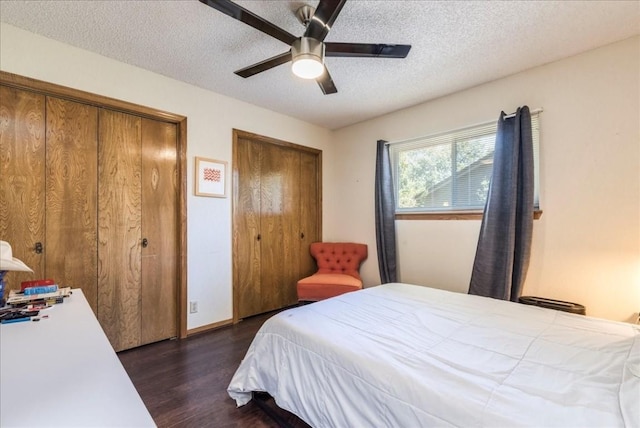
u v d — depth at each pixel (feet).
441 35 6.60
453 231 9.68
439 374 3.50
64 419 1.76
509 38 6.71
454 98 9.64
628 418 2.55
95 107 7.53
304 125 12.55
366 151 12.37
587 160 7.27
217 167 9.67
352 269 11.91
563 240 7.60
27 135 6.62
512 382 3.31
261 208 11.30
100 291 7.55
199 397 5.89
